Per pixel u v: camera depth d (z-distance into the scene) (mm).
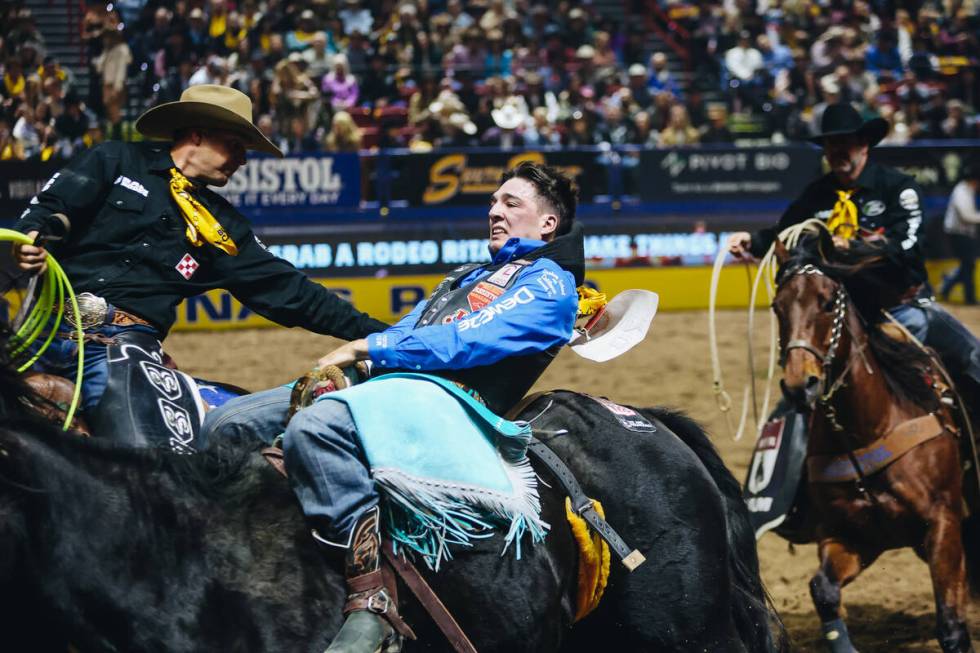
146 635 3705
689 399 13852
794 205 7336
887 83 23703
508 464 4289
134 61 19047
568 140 20500
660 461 4574
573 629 4641
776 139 22219
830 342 6348
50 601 3664
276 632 3781
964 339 7152
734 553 4793
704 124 21766
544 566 4207
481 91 21453
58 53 21188
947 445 6555
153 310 4727
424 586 3975
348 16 22344
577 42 23562
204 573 3789
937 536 6418
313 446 3916
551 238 4613
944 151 19969
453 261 18719
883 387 6516
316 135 19375
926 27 24750
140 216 4766
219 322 18094
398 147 20125
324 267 18328
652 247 19438
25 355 4270
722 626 4543
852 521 6609
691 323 18484
